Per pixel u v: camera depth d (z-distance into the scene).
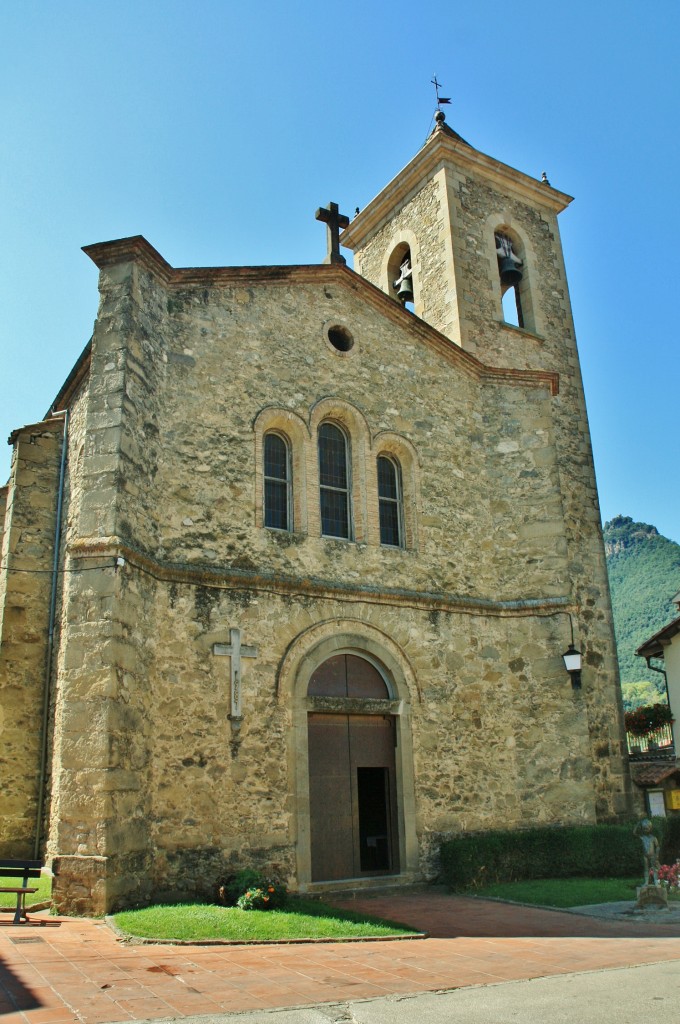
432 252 21.02
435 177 21.34
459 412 16.17
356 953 8.20
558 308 21.64
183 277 13.28
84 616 10.45
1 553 14.66
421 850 12.95
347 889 12.05
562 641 14.73
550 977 7.21
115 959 7.59
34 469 13.76
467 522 15.51
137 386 11.89
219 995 6.49
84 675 10.18
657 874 11.07
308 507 13.55
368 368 15.09
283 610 12.72
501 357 19.92
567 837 13.44
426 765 13.44
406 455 15.13
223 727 11.65
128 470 11.33
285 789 11.92
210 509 12.52
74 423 13.48
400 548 14.51
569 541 18.27
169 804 10.91
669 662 23.41
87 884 9.44
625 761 16.36
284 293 14.46
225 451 12.93
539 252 22.02
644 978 7.05
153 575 11.55
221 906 10.13
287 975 7.18
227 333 13.57
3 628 12.76
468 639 14.61
